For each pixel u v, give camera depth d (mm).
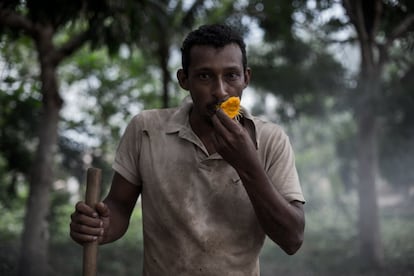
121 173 2027
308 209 14766
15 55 8742
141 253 9461
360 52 7102
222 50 1740
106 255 8883
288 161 1932
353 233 10758
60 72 11539
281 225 1690
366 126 7309
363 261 7121
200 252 1876
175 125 1946
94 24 4977
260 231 1936
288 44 9195
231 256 1889
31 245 6711
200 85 1762
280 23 7945
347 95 8594
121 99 11820
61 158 9711
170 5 7801
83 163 9922
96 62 11328
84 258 1760
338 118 13477
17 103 8258
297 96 10516
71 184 13484
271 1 7668
